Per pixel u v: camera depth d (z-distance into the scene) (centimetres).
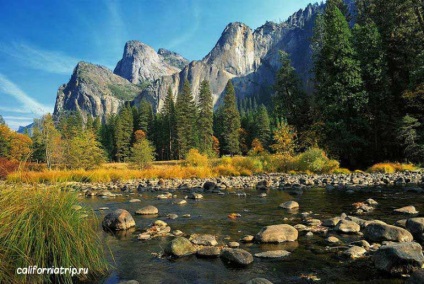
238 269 525
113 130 8762
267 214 998
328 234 729
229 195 1467
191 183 1997
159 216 991
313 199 1281
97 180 2295
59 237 454
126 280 481
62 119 9031
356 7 4216
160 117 9125
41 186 518
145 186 1897
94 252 515
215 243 674
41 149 3312
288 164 2828
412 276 424
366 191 1466
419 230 671
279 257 577
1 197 465
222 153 8562
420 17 3262
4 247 423
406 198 1223
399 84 3244
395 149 3145
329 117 3161
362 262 539
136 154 3556
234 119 7744
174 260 575
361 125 3067
